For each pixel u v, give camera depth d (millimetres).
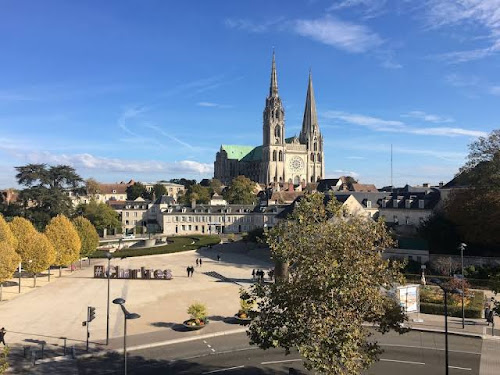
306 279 25797
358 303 25641
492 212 69312
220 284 72312
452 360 37406
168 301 59750
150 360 37531
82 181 132750
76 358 37875
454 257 73875
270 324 26938
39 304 57688
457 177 83312
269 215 164750
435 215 85562
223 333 44688
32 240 68938
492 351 39688
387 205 112188
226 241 138375
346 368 24812
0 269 57719
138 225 190250
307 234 27312
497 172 71875
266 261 98250
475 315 49719
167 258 103812
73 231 80688
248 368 35594
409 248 77062
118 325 47969
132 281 75000
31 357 37906
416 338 43469
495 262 71000
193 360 37469
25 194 118688
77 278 77562
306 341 25469
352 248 26500
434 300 53500
